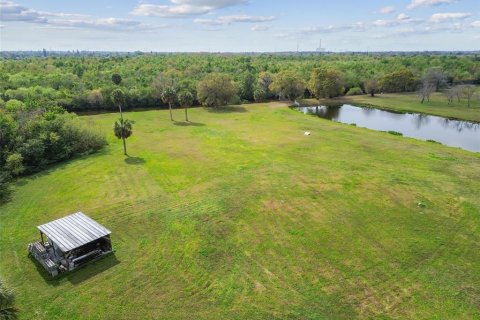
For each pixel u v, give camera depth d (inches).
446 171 1123.9
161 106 2583.7
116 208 887.1
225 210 870.4
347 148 1395.2
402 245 715.4
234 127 1787.6
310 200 922.1
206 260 669.9
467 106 2495.1
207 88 2373.3
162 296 575.5
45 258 661.3
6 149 1149.1
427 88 2760.8
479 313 534.0
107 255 685.9
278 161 1235.2
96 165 1213.7
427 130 1914.4
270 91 2938.0
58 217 840.3
